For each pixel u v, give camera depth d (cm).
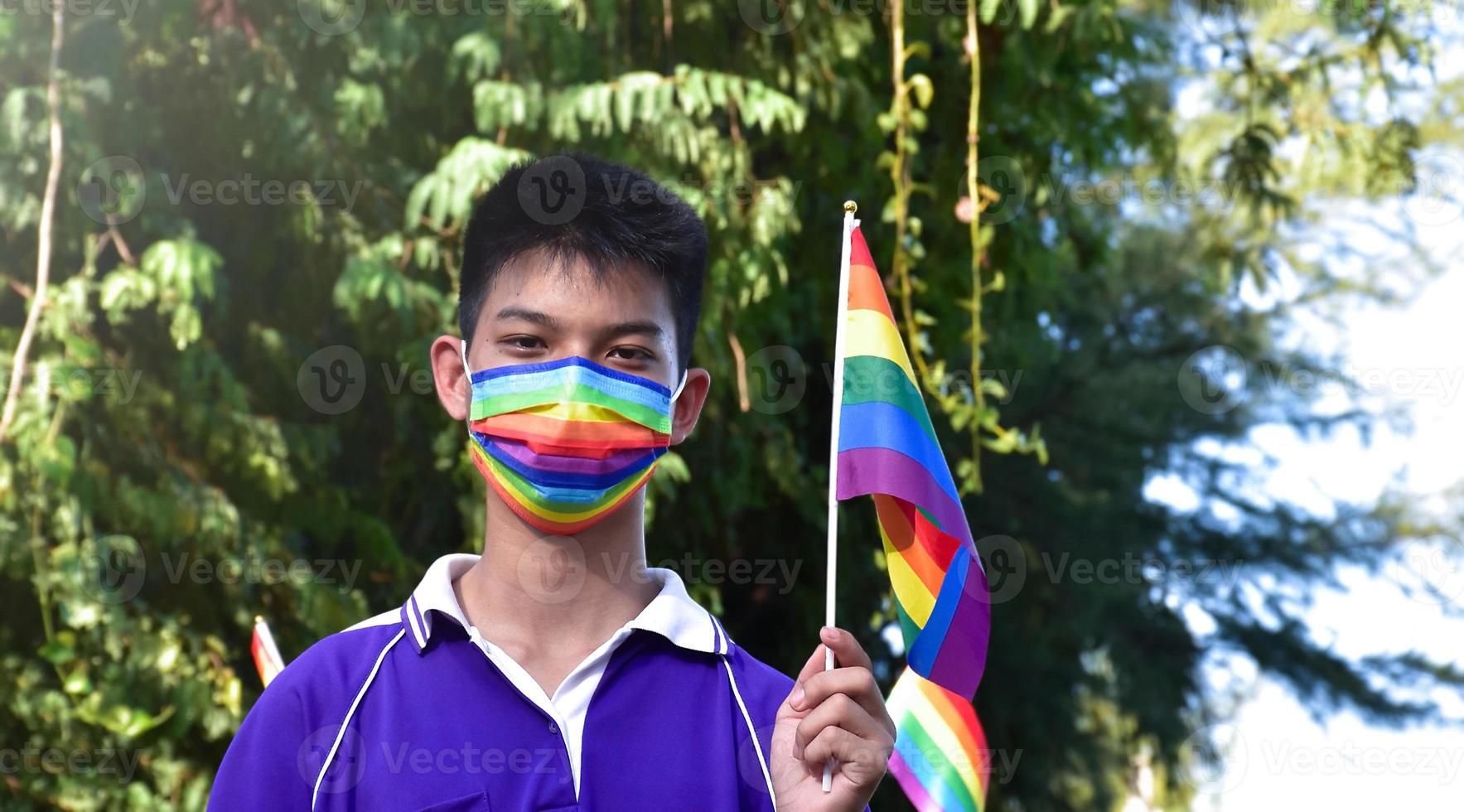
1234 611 1294
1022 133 571
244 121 416
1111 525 1097
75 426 389
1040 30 511
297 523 417
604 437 173
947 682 184
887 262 548
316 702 171
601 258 177
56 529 370
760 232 443
